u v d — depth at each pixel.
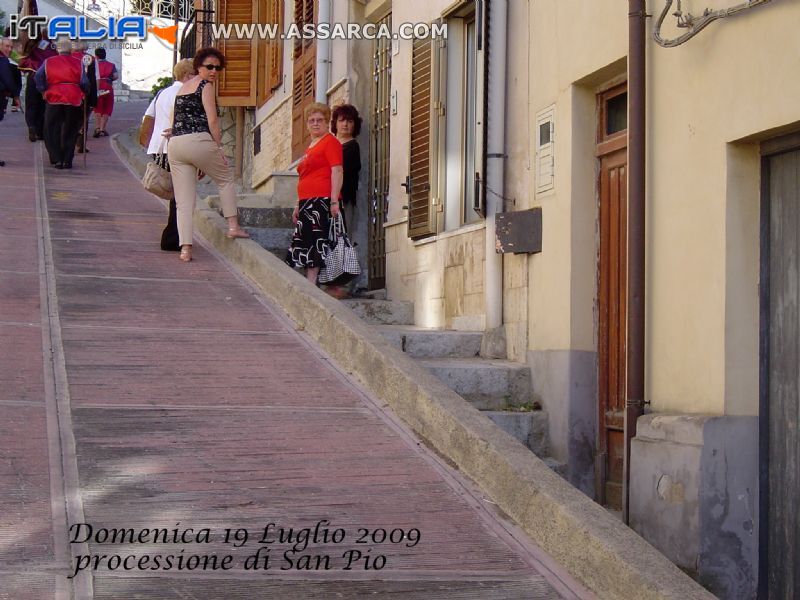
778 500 5.76
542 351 8.10
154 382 6.99
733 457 5.85
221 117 21.41
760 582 5.86
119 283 9.62
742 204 5.94
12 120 24.97
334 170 10.18
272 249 12.21
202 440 6.02
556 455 7.82
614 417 7.48
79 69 17.08
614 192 7.58
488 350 8.81
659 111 6.59
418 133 10.37
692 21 6.12
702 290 6.11
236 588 4.36
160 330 8.24
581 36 7.62
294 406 6.71
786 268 5.75
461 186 10.00
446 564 4.72
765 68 5.62
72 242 11.21
